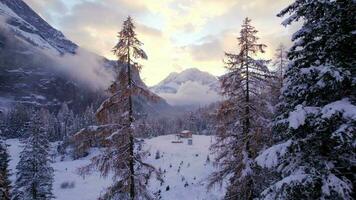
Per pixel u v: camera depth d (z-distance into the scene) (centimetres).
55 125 12325
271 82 1360
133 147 1284
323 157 722
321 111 672
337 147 641
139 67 1273
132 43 1251
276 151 738
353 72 696
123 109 1264
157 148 8519
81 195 4250
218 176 1480
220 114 1438
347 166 700
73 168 5797
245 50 1405
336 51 727
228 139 1470
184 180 4588
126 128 1229
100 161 1227
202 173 5088
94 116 1260
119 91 1259
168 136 12556
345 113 630
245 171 1270
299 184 670
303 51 801
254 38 1396
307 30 777
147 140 10194
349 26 710
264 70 1369
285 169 791
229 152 1448
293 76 786
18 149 8762
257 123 1316
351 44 715
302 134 765
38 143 2859
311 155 741
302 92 757
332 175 659
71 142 1257
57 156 7062
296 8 809
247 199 1305
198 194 3588
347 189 634
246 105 1349
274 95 1383
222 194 3080
